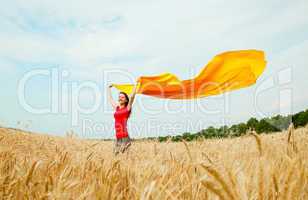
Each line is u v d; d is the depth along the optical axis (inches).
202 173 59.5
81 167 106.0
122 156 147.4
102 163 105.7
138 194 66.2
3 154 130.2
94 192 71.4
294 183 44.8
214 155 104.7
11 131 476.4
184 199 60.0
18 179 85.0
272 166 47.6
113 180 77.0
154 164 91.6
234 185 42.3
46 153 147.6
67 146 171.2
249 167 57.6
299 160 48.4
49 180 82.6
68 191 75.3
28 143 269.9
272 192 44.7
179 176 75.0
